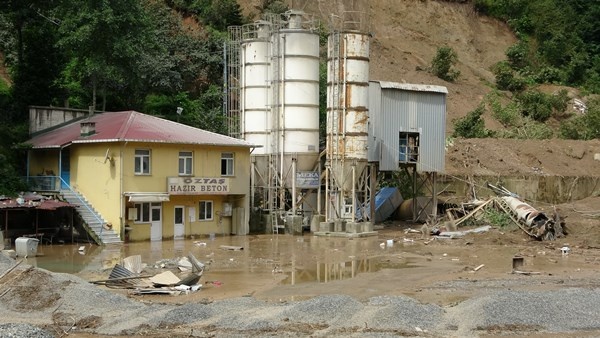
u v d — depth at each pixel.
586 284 31.20
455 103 91.31
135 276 30.17
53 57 58.78
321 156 55.97
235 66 68.25
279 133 55.81
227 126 65.62
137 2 55.06
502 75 101.81
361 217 53.59
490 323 23.20
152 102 65.88
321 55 79.25
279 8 86.31
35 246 38.31
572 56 111.31
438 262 38.03
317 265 36.56
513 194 61.56
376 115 54.50
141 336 22.02
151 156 46.53
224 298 27.38
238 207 52.00
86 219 44.50
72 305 24.94
